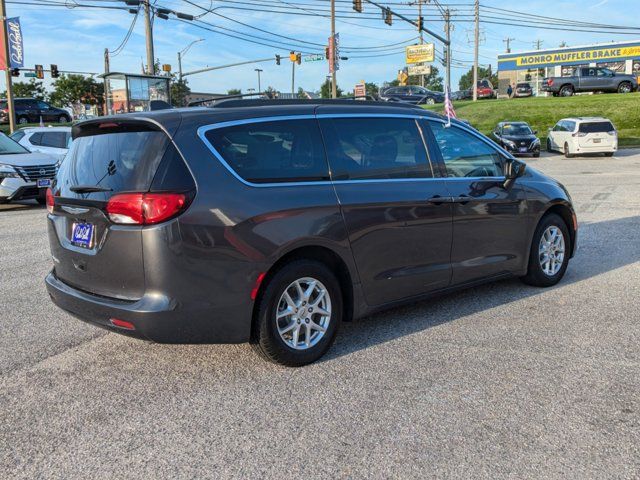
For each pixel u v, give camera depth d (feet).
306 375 12.64
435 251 15.19
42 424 10.75
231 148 12.11
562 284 19.21
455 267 15.74
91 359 13.78
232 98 15.25
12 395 11.94
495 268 16.99
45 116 126.21
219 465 9.35
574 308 16.70
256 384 12.25
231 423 10.67
